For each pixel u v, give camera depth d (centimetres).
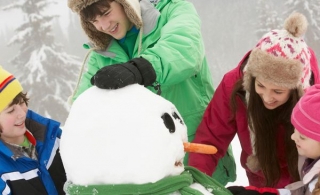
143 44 240
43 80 1588
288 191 184
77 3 222
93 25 244
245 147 240
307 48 200
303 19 190
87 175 142
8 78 194
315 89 179
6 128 194
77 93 251
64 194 209
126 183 139
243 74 214
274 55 190
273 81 191
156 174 140
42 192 199
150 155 139
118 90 152
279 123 213
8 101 191
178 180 144
